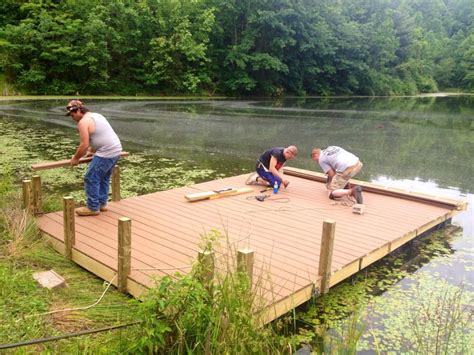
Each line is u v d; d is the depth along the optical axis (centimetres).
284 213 531
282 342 279
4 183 594
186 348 235
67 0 2330
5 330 266
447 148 1247
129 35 2455
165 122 1522
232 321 243
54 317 293
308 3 3291
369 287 406
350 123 1716
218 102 2466
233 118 1722
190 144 1138
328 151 604
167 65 2544
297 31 3206
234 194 605
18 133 1145
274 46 3117
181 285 240
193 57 2580
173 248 404
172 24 2566
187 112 1858
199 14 2730
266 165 627
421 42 4700
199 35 2717
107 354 244
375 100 3241
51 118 1432
